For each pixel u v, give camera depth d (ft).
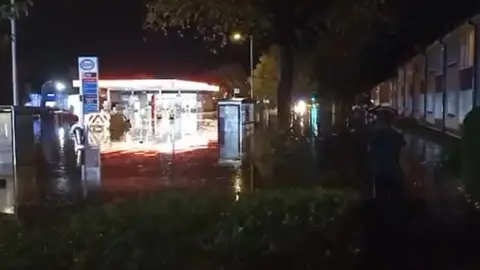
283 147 77.36
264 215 21.53
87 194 41.96
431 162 61.46
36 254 18.07
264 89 148.97
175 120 119.55
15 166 59.57
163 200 25.13
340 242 19.77
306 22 58.65
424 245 22.39
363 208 22.94
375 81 168.86
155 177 53.06
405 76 168.35
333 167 57.82
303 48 79.61
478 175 34.35
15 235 19.93
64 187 47.06
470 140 35.01
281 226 20.16
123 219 21.01
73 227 20.40
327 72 113.50
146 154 75.82
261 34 67.46
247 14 57.52
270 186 42.88
